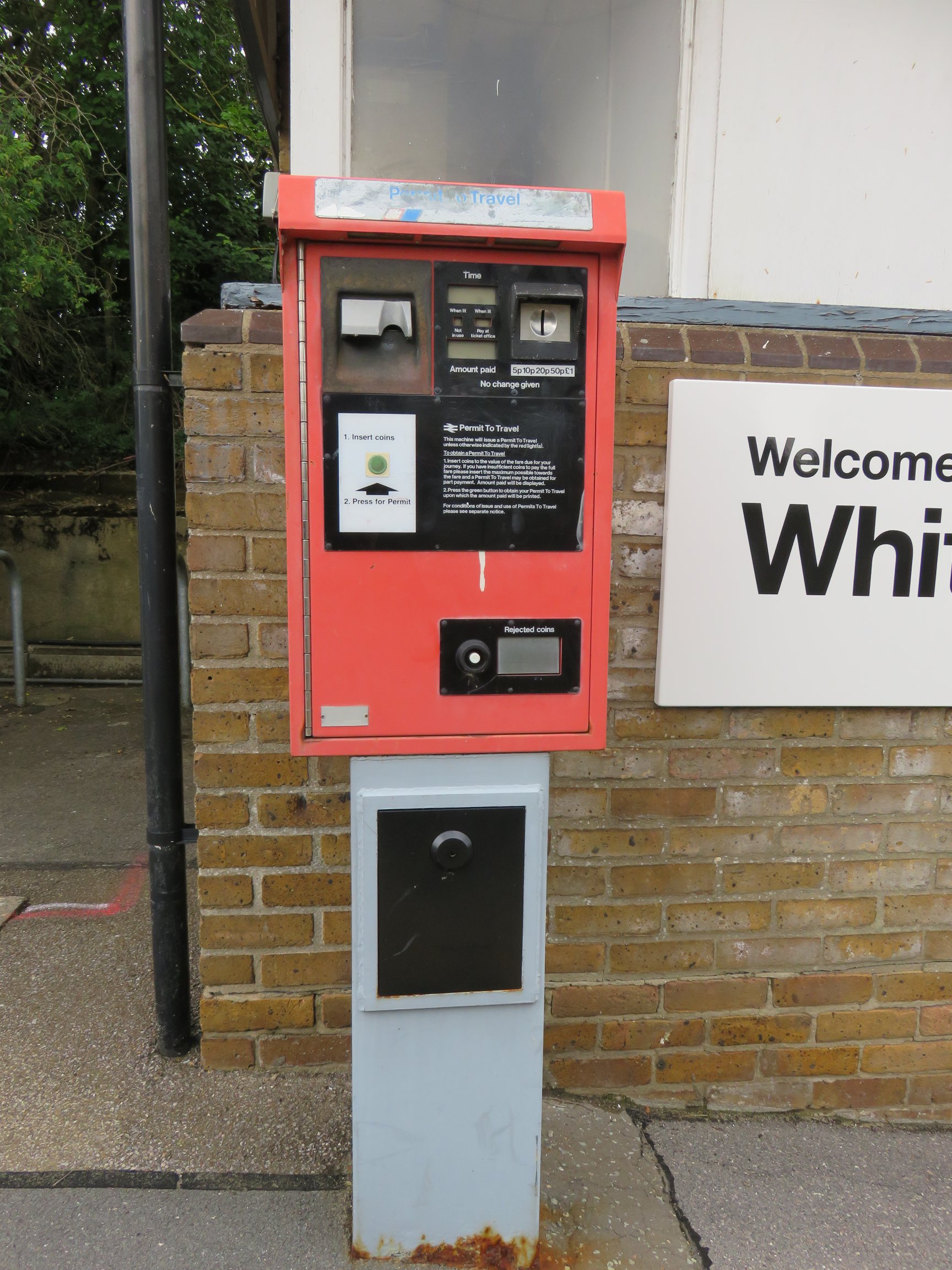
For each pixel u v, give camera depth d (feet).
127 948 9.39
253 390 6.75
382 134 7.99
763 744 7.50
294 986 7.45
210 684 7.00
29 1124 6.89
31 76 20.57
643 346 7.02
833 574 7.22
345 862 7.29
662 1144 7.26
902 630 7.34
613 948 7.57
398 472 4.83
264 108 13.55
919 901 7.80
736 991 7.68
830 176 7.83
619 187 8.28
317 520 4.82
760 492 7.07
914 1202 6.77
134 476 23.90
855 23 7.64
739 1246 6.23
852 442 7.09
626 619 7.25
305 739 4.98
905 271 8.01
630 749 7.39
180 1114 7.04
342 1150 6.74
